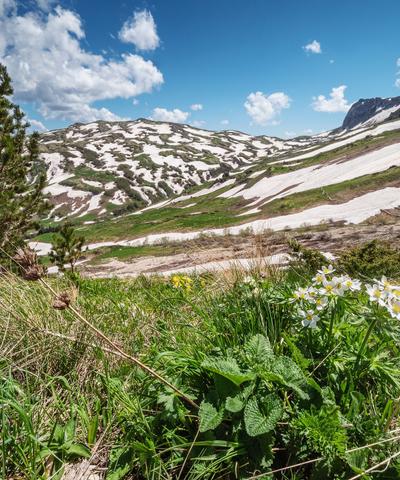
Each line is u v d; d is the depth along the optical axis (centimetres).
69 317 337
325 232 3297
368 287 235
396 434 205
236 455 205
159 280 684
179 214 10394
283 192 9488
